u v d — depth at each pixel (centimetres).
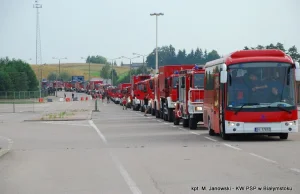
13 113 8988
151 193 1539
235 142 3066
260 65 3042
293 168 1945
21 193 1611
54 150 2933
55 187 1698
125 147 2980
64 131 4591
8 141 3662
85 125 5450
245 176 1786
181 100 4747
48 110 10012
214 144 2975
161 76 6194
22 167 2231
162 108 6259
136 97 9562
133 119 6512
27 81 17700
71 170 2089
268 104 3022
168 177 1827
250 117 3020
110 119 6600
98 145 3170
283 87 3038
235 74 3045
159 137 3631
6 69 17400
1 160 2495
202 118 4303
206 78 3759
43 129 4925
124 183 1731
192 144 3020
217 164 2114
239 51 3106
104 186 1688
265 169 1936
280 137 3216
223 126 3153
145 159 2366
